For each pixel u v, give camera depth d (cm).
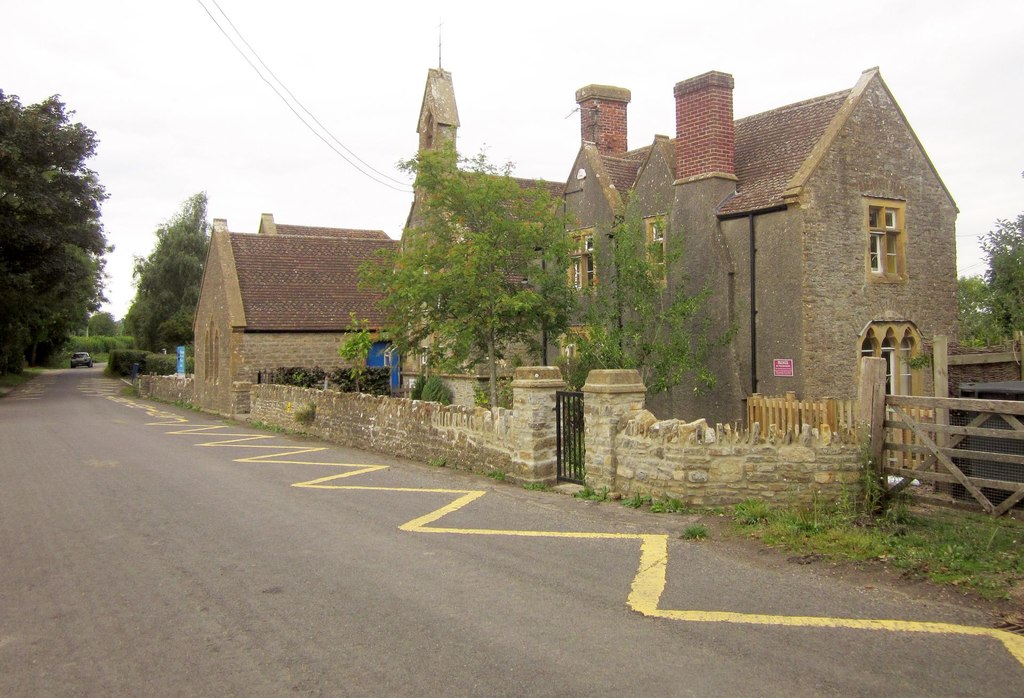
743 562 731
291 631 579
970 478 823
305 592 669
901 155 1706
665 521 886
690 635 556
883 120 1680
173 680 501
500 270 1636
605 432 1034
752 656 518
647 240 1684
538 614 604
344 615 611
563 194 2097
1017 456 773
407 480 1218
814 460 900
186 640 566
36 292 3744
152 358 5047
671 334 1528
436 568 731
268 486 1188
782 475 909
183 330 5697
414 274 1594
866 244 1630
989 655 514
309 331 2812
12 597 670
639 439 988
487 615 604
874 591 643
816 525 808
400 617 604
